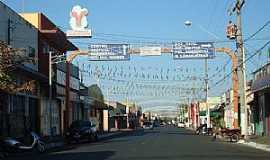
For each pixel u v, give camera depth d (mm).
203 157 27234
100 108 89938
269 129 56312
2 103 36594
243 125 48812
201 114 117812
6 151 32906
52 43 58406
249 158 26609
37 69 51750
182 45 55594
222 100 97875
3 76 32000
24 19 48000
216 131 55906
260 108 61312
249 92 65750
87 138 48688
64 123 59500
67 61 56094
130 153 31062
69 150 36281
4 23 42562
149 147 37906
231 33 50781
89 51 55812
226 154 29734
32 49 50250
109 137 62812
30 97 49656
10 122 43188
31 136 34938
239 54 47844
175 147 37750
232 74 57688
